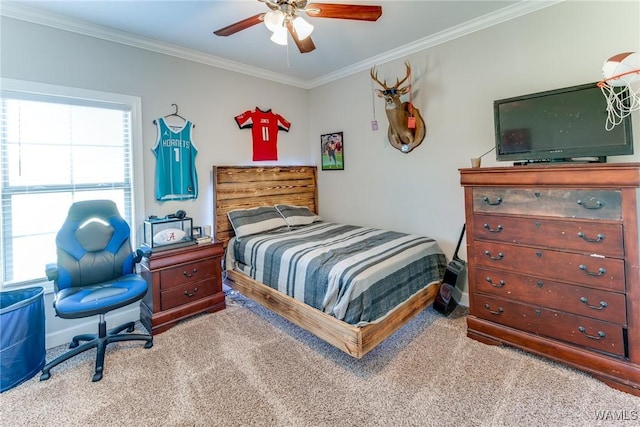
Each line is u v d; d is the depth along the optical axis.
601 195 1.74
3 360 1.84
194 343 2.36
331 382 1.88
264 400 1.74
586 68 2.23
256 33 2.75
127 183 2.83
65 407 1.71
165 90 2.99
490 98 2.67
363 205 3.73
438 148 3.02
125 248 2.52
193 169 3.19
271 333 2.50
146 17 2.43
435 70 2.98
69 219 2.31
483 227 2.22
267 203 3.76
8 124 2.25
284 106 4.02
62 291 2.15
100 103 2.62
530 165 1.96
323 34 2.81
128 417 1.63
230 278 3.19
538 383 1.81
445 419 1.58
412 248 2.58
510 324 2.14
